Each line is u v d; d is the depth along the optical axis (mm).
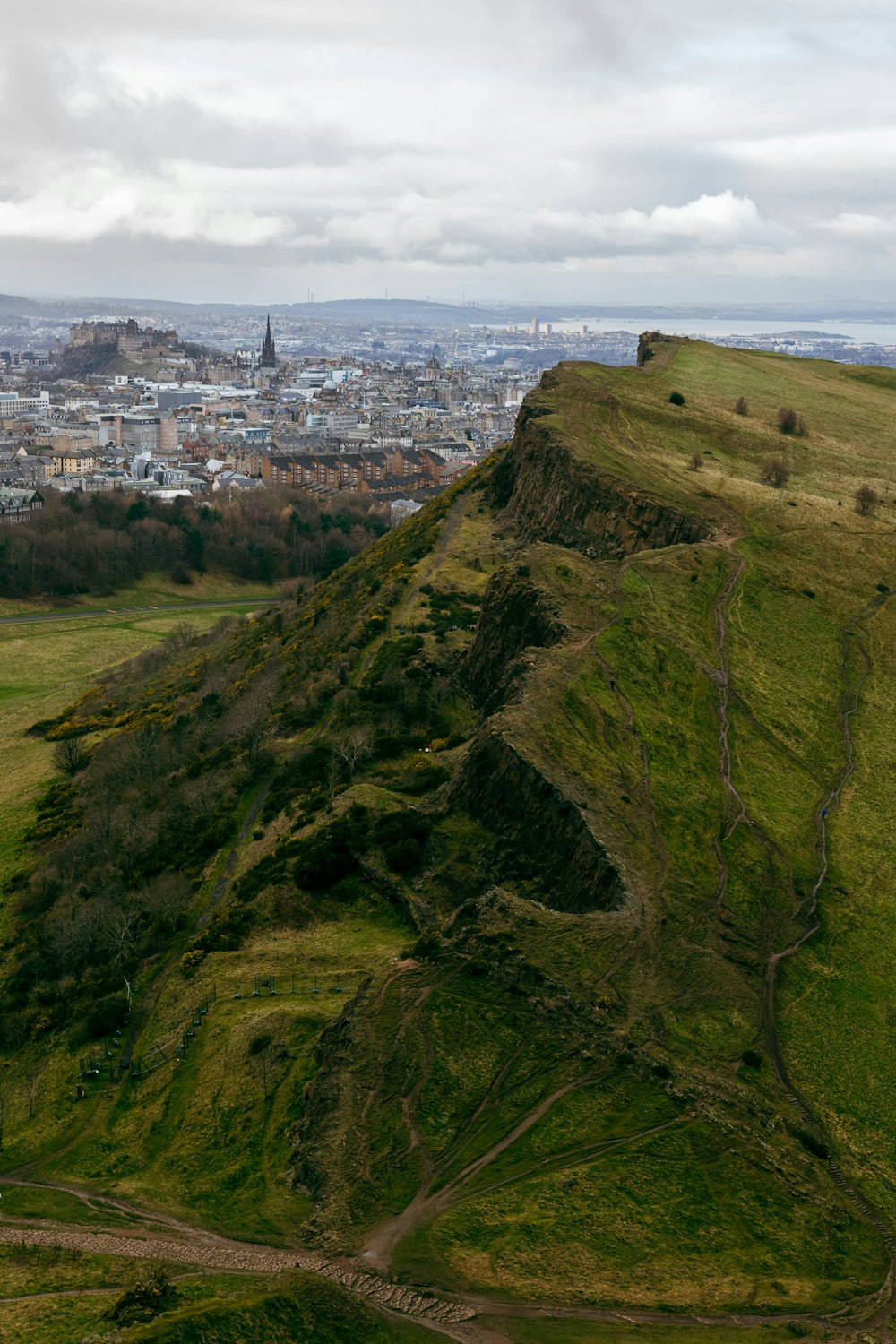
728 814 132500
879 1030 107875
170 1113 113125
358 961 127000
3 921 174125
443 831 139750
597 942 111188
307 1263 85125
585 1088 97812
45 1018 140750
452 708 177500
